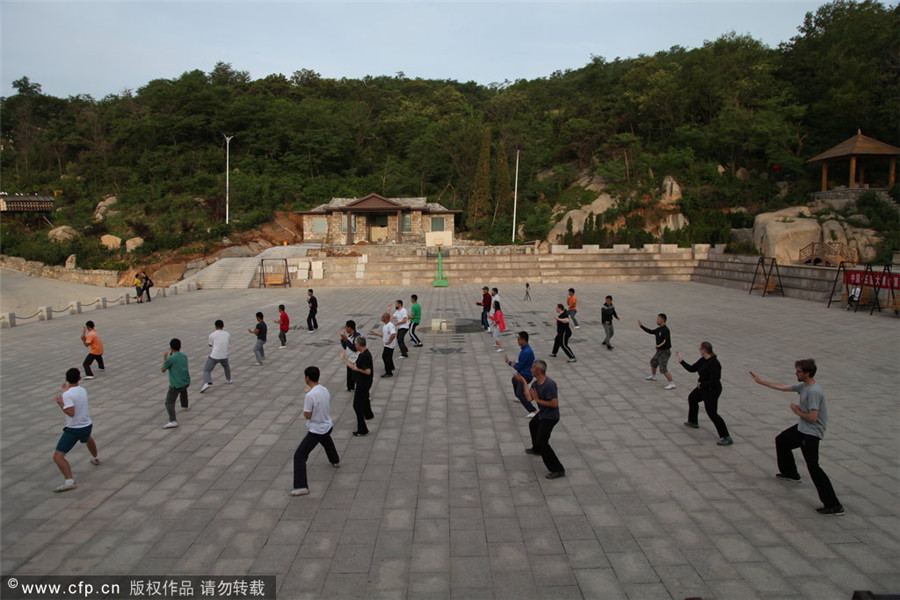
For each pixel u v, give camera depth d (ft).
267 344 65.21
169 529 23.94
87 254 169.78
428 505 25.85
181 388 37.35
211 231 176.96
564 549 22.03
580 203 183.73
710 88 186.39
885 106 138.92
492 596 19.17
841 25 165.17
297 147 233.55
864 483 27.35
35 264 174.40
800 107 165.07
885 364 50.96
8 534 23.67
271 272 135.33
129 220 189.78
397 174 228.63
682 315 80.69
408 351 60.39
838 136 157.28
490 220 197.36
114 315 90.99
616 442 33.40
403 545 22.45
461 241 188.85
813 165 162.20
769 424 36.09
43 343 67.97
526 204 197.26
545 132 229.66
